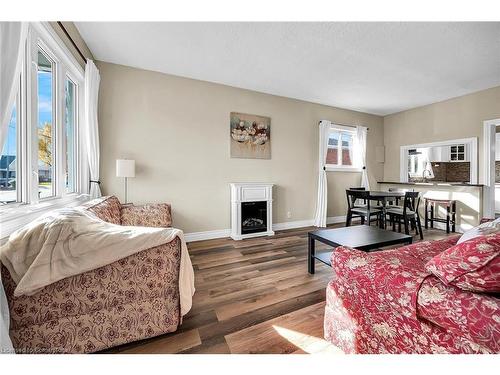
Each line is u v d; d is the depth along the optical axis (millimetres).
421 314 861
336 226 4645
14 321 1091
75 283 1165
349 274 1145
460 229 4059
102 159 3010
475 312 722
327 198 4914
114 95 3055
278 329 1491
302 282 2166
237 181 3900
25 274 1058
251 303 1805
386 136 5574
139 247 1249
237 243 3432
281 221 4375
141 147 3209
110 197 2498
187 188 3516
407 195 3586
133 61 3004
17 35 1098
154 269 1305
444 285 842
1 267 1073
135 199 3195
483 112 3955
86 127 2543
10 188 1529
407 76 3422
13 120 1542
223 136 3760
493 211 3879
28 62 1589
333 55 2824
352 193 4031
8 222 1280
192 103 3514
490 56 2834
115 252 1199
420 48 2654
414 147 4996
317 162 4707
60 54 2045
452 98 4367
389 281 966
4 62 1053
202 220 3637
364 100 4523
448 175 6254
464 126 4199
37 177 1683
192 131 3525
